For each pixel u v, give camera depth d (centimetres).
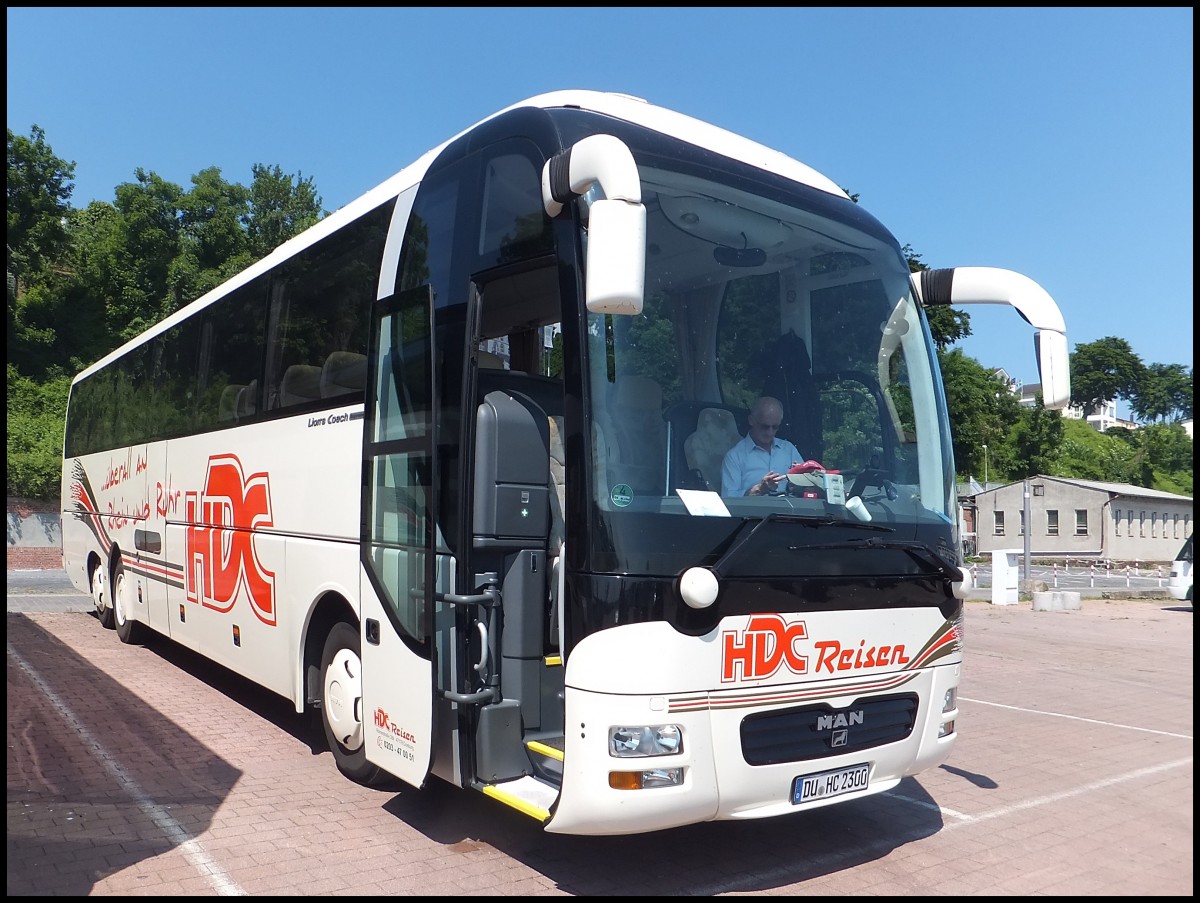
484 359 561
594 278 373
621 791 399
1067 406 511
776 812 434
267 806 568
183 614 891
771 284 501
